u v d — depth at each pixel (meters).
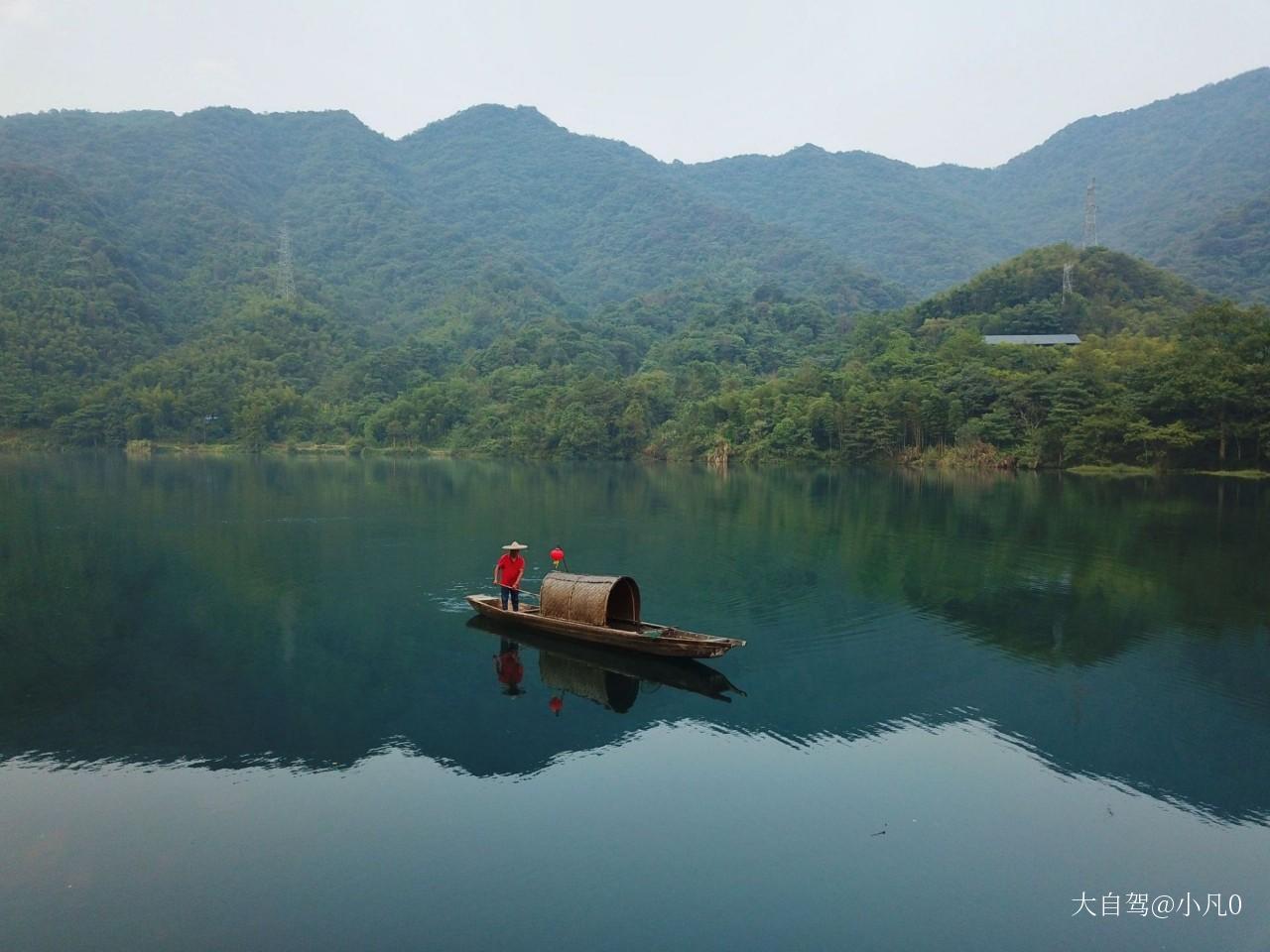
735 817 15.70
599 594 25.30
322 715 20.38
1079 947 12.26
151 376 165.50
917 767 17.83
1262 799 16.58
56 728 19.55
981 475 92.94
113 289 193.50
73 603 31.16
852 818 15.74
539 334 196.88
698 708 20.94
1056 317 143.75
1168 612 29.97
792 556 40.72
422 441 156.88
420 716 20.38
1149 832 15.41
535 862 14.16
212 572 37.06
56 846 14.51
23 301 175.38
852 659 24.72
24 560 39.44
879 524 52.53
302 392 177.88
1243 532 47.94
